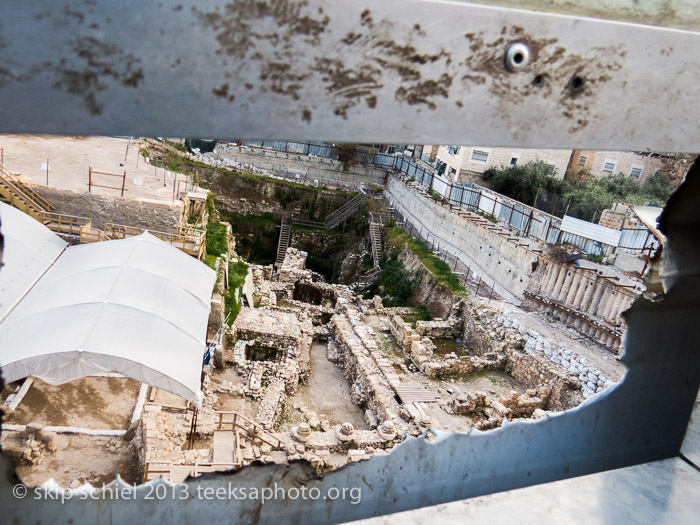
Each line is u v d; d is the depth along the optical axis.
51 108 1.09
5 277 13.66
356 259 37.28
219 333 18.47
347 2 1.17
